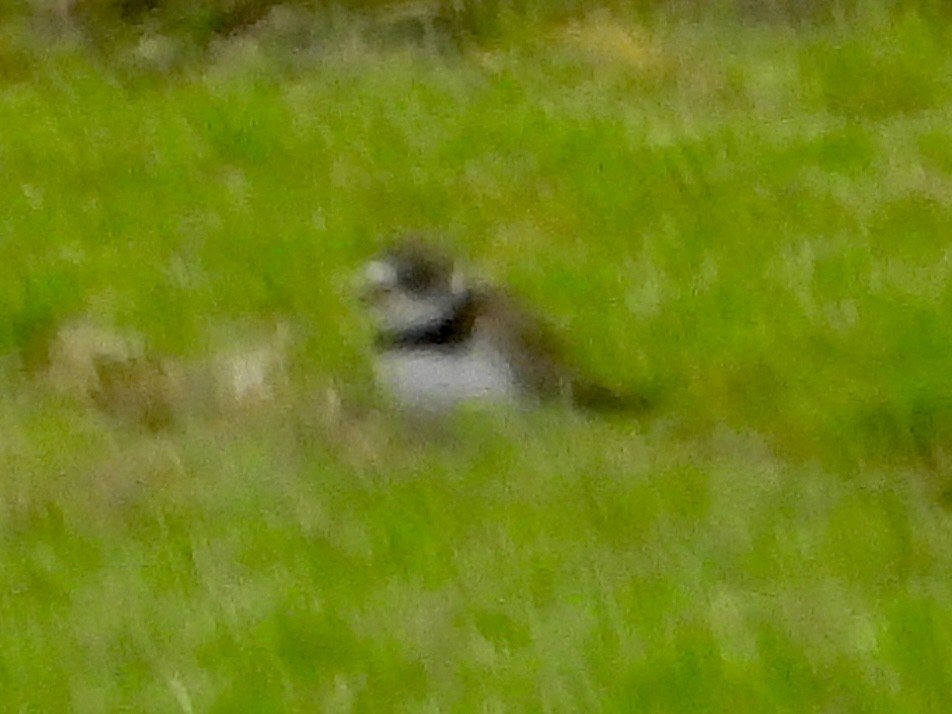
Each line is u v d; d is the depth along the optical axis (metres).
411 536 17.78
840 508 18.44
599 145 29.67
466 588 16.95
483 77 32.78
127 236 26.55
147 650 16.22
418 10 35.09
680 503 18.38
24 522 18.28
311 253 25.55
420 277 21.53
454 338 20.64
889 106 31.41
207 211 27.41
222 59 34.09
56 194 28.30
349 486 18.70
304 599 16.83
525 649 16.00
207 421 20.23
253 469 19.08
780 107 31.42
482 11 35.06
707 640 16.08
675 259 25.23
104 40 35.12
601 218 26.91
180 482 18.89
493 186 28.20
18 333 22.91
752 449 19.72
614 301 23.55
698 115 31.03
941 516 18.34
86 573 17.42
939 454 19.70
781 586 17.00
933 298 23.70
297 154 29.69
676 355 22.05
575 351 21.73
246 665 15.95
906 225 26.42
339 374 20.86
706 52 33.62
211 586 17.11
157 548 17.77
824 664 15.86
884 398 20.92
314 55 34.06
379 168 29.06
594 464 19.09
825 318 23.17
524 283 24.03
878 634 16.25
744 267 24.91
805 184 28.06
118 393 20.84
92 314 23.41
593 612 16.50
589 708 15.31
